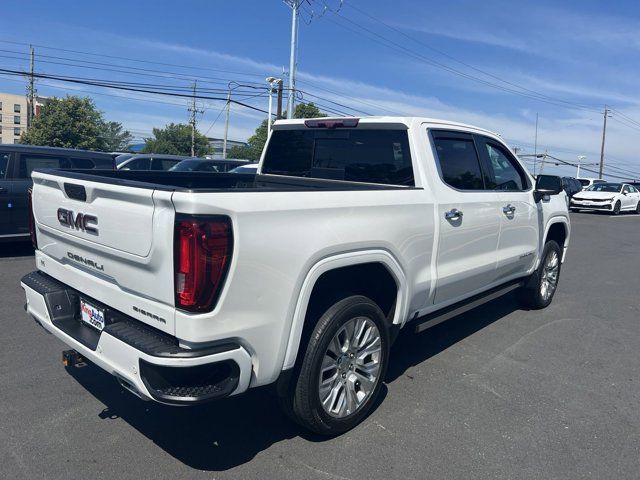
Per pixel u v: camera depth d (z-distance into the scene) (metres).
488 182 5.11
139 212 2.86
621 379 4.80
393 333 4.04
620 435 3.80
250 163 17.28
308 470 3.25
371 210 3.58
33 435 3.52
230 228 2.78
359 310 3.52
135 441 3.49
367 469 3.28
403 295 3.94
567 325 6.34
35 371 4.47
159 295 2.83
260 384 3.09
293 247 3.06
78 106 45.94
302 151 5.25
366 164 4.67
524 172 5.74
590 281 9.15
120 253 3.01
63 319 3.62
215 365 2.88
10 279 7.46
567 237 6.97
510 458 3.46
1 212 8.77
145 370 2.79
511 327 6.14
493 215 5.02
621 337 6.00
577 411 4.14
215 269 2.72
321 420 3.44
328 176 5.02
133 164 15.75
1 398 3.99
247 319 2.90
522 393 4.41
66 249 3.57
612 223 21.34
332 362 3.48
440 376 4.69
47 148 9.32
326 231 3.25
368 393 3.76
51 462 3.23
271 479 3.15
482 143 5.07
